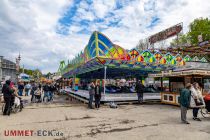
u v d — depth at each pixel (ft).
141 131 18.29
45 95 47.78
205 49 77.87
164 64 47.09
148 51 43.88
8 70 119.14
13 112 29.04
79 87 67.41
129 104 42.16
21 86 62.28
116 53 38.40
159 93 49.75
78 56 52.31
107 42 37.42
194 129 19.17
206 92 36.91
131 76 77.30
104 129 19.02
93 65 44.80
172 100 39.83
